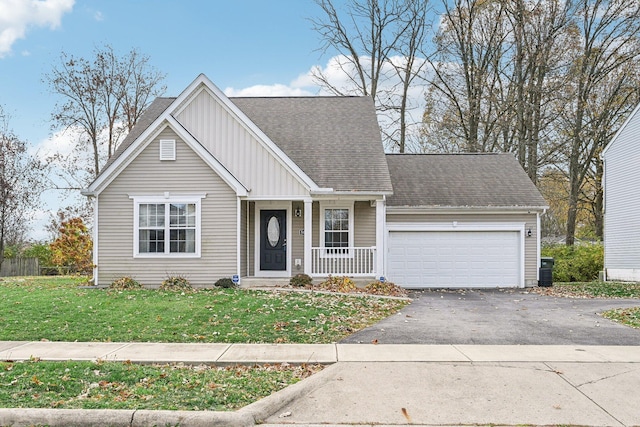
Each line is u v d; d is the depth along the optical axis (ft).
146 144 55.11
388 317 39.34
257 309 39.45
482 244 65.82
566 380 23.48
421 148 114.52
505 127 100.89
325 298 46.42
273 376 23.90
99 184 54.85
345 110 71.00
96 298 44.37
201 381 22.86
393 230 65.51
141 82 111.86
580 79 97.55
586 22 97.50
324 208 61.62
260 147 57.36
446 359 26.71
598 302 49.80
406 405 20.71
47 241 111.55
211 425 18.76
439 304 47.42
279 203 60.85
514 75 100.99
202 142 57.72
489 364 25.82
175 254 54.85
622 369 25.03
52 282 63.57
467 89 103.45
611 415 19.72
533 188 68.08
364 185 57.93
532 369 25.03
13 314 37.11
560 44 96.68
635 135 78.28
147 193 55.01
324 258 58.85
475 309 44.27
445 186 68.69
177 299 44.04
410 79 106.52
